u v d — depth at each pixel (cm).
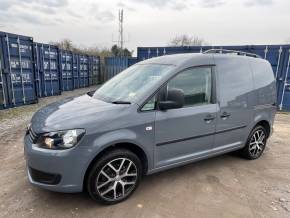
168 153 337
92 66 2041
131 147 312
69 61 1611
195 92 356
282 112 962
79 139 268
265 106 459
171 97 311
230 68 402
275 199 326
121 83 379
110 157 290
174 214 288
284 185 366
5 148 489
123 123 291
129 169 310
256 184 367
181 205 306
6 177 365
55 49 1335
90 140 272
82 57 1830
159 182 363
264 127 477
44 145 271
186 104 347
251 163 448
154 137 317
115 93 359
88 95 398
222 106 382
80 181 276
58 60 1362
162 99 322
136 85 346
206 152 380
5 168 396
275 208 305
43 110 346
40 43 1193
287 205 312
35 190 330
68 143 266
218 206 306
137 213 288
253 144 458
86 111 301
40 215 279
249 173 404
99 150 277
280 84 964
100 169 286
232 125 404
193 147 361
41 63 1215
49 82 1298
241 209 301
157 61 388
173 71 336
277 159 472
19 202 302
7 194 319
